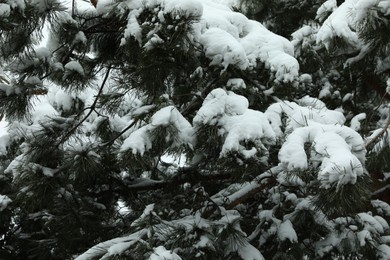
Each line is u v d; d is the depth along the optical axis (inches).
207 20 166.7
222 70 154.4
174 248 130.3
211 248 130.7
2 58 157.6
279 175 147.9
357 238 158.6
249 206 198.5
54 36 168.2
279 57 166.2
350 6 190.2
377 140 137.7
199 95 165.0
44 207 189.3
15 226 209.9
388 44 188.5
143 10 152.3
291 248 157.2
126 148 128.1
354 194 107.7
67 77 173.5
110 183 194.2
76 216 176.2
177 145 135.0
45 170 153.5
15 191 174.7
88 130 189.6
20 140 199.5
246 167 130.1
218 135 133.9
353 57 212.8
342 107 257.9
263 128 132.0
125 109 234.5
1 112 159.9
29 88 155.3
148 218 131.1
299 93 194.2
